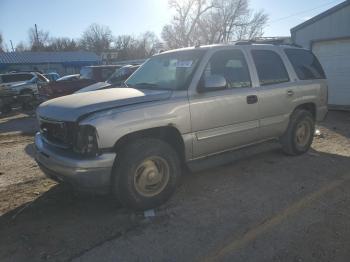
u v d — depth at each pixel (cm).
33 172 580
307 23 1309
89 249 336
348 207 410
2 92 1659
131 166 388
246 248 330
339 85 1249
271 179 507
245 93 496
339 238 343
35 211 422
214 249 330
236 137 495
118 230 371
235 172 540
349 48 1198
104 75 1506
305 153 634
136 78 529
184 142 434
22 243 350
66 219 399
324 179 504
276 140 586
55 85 1415
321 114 646
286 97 563
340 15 1204
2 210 428
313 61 651
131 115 384
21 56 4750
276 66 567
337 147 689
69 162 365
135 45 7656
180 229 370
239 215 397
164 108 410
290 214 395
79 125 370
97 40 7900
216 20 5019
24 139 899
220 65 482
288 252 322
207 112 450
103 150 369
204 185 491
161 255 324
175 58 500
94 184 370
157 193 415
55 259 321
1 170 599
